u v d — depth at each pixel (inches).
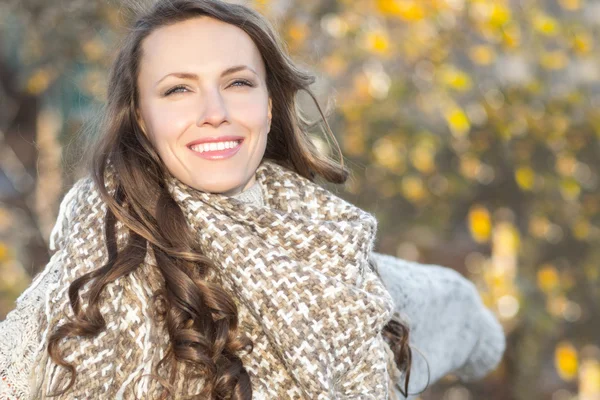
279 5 190.2
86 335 80.6
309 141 105.1
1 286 197.8
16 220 220.1
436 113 205.8
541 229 215.8
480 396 223.8
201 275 87.0
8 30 209.6
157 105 86.4
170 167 87.0
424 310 117.4
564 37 206.4
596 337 222.4
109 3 168.4
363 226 92.1
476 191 216.1
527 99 206.8
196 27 87.4
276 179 96.3
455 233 233.1
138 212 86.8
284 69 96.3
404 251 220.7
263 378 87.2
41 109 215.3
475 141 207.9
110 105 91.8
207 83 85.8
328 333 85.3
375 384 89.2
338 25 191.5
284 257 86.0
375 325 87.9
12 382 82.0
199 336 83.3
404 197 213.9
